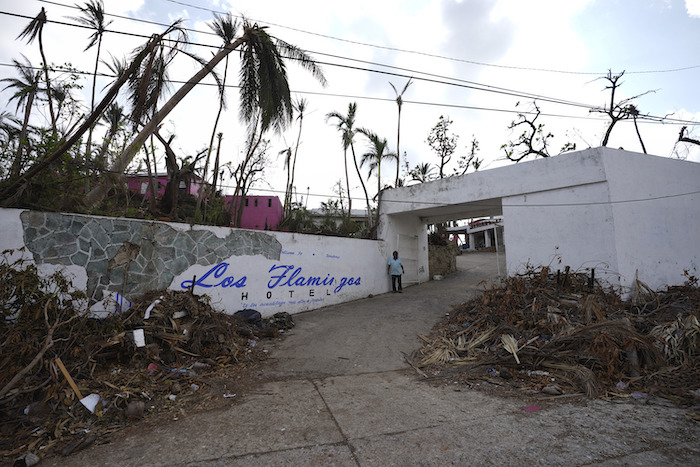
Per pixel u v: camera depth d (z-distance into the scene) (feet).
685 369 15.44
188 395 14.32
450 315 28.53
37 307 14.90
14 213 18.69
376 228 45.60
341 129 50.93
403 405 13.56
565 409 12.85
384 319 28.63
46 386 12.68
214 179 36.14
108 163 26.61
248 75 36.83
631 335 16.22
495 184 35.99
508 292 24.67
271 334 24.04
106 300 20.85
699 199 37.19
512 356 17.66
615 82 51.16
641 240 30.81
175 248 24.43
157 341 17.61
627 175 30.94
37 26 29.35
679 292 29.40
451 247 59.93
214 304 26.02
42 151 20.98
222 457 9.81
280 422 12.05
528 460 9.41
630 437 10.57
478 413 12.65
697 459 9.30
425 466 9.27
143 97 23.39
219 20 35.86
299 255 32.40
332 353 20.93
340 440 10.74
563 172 31.63
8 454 9.84
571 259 30.94
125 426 11.80
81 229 20.63
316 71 38.75
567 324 19.88
